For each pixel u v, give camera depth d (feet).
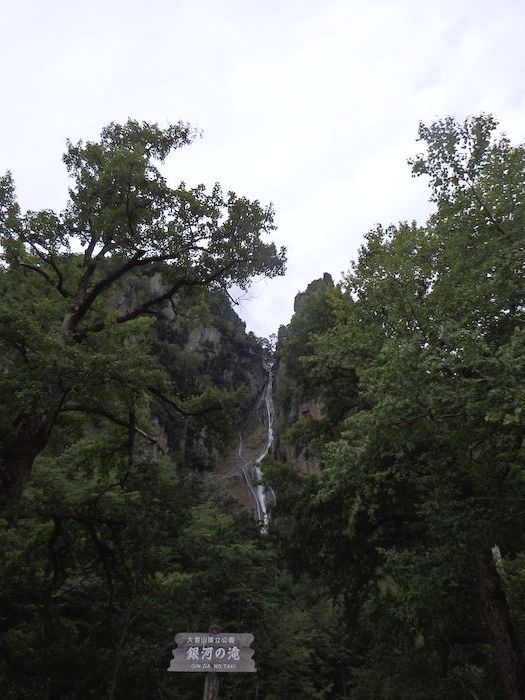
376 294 31.42
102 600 47.29
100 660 36.06
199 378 216.74
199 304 51.78
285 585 88.53
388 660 49.65
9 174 41.04
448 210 30.42
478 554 33.14
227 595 60.39
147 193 43.01
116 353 34.58
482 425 23.84
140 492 42.83
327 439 50.08
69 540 41.65
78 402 38.52
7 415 34.50
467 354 20.94
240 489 205.67
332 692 88.99
